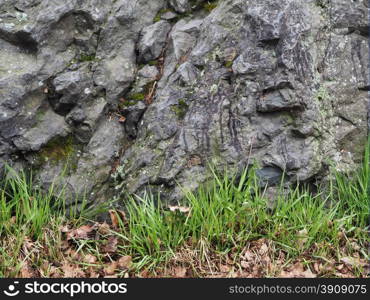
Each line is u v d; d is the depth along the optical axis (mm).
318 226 3398
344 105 3578
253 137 3518
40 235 3387
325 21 3621
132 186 3537
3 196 3414
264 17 3543
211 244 3404
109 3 3688
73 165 3559
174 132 3557
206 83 3582
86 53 3646
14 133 3473
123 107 3652
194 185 3496
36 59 3553
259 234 3430
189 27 3719
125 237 3375
